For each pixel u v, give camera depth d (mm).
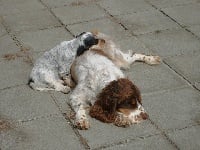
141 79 2799
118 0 3648
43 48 3100
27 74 2869
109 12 3488
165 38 3172
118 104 2420
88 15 3453
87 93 2539
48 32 3268
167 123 2496
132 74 2838
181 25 3318
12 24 3373
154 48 3074
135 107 2445
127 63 2852
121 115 2439
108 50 2760
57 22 3381
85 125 2453
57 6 3586
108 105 2439
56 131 2469
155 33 3229
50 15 3471
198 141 2398
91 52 2691
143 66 2904
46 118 2549
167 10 3500
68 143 2402
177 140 2408
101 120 2479
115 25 3330
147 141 2400
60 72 2727
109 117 2457
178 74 2838
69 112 2576
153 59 2904
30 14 3488
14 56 3025
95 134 2439
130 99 2418
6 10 3557
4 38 3215
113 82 2451
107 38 2816
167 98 2656
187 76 2822
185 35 3205
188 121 2508
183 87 2736
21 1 3682
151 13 3465
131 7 3549
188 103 2621
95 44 2727
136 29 3277
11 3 3654
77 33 3246
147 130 2457
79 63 2652
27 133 2465
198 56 2990
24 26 3346
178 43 3121
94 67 2578
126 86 2426
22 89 2746
